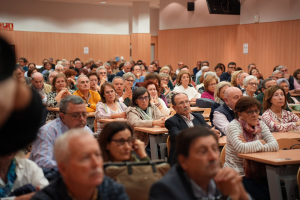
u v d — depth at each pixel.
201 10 15.00
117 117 4.98
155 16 20.00
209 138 1.62
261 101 5.58
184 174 1.69
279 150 3.30
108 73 12.27
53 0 17.16
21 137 0.62
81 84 6.11
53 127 2.75
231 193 1.59
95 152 1.38
